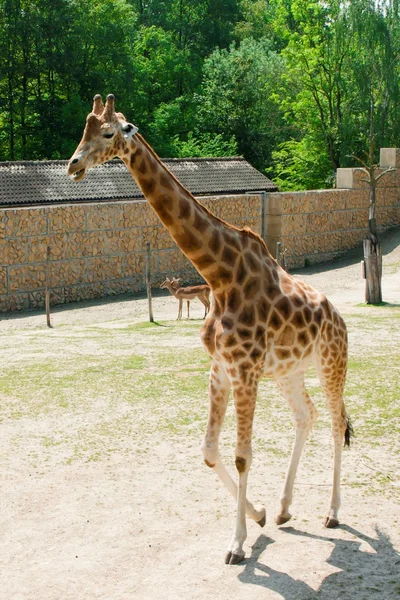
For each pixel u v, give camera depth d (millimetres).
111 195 27000
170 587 5559
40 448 8852
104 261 24484
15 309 22109
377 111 42688
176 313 20938
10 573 5797
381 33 40781
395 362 13109
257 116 54344
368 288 20469
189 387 11625
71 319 20203
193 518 6789
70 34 47094
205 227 6023
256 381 5992
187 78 62219
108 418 10047
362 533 6473
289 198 30016
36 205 25094
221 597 5398
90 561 5980
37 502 7203
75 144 46188
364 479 7750
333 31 42750
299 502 7164
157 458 8453
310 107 46000
